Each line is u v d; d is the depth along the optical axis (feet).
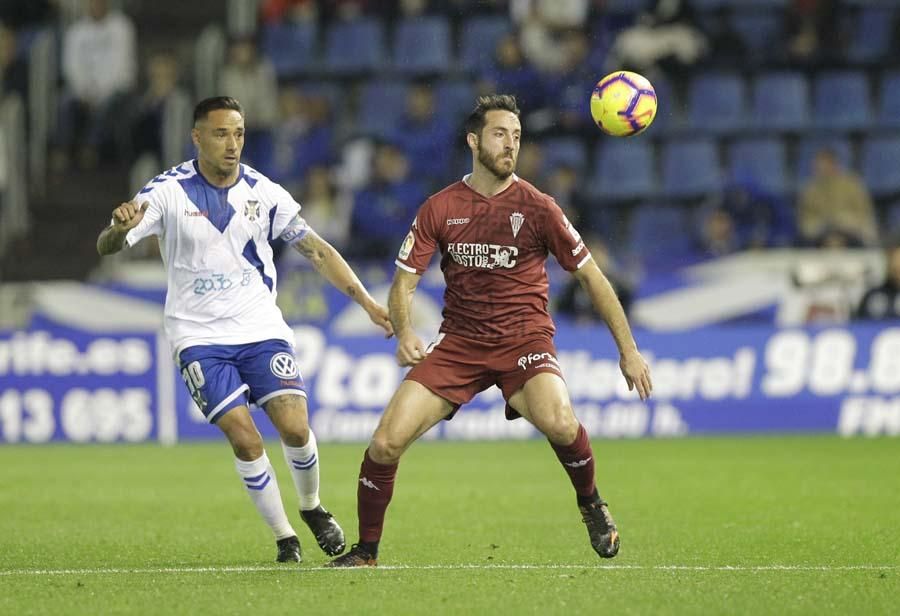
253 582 80.48
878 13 279.69
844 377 200.85
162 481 146.92
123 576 83.76
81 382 195.72
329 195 234.17
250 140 252.62
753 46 274.16
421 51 274.16
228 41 282.56
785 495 130.11
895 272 210.59
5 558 93.30
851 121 268.62
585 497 84.99
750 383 200.64
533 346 84.48
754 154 259.39
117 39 256.93
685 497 129.29
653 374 199.31
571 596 75.41
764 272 218.79
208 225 87.20
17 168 249.34
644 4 265.34
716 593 76.38
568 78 252.21
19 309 214.48
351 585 79.05
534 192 84.23
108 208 252.62
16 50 275.18
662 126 261.85
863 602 73.72
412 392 84.38
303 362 196.34
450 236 84.28
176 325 87.97
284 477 151.53
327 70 274.98
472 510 120.67
